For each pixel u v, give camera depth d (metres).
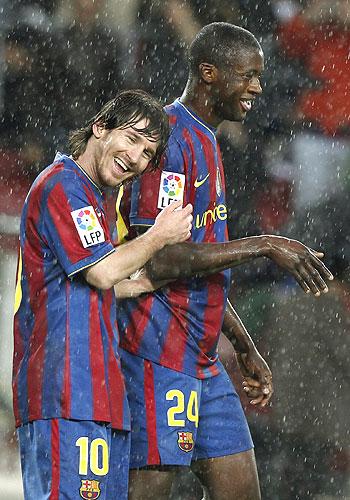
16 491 22.47
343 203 26.92
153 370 14.36
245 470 15.10
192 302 14.53
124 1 28.03
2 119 27.97
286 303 24.20
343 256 26.50
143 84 28.03
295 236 27.00
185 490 21.66
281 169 27.33
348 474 22.56
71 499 12.58
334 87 27.89
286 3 28.33
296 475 22.59
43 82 28.02
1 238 26.77
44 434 12.66
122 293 14.20
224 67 14.52
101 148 12.95
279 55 28.22
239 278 24.98
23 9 28.03
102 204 13.25
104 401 12.82
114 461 13.23
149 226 14.27
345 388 22.98
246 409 23.36
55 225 12.84
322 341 23.44
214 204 14.79
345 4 28.86
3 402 24.81
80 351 12.79
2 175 27.61
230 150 27.31
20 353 13.15
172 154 14.30
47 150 28.00
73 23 28.03
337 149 27.53
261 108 27.64
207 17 28.16
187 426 14.39
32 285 13.05
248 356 15.81
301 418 22.89
